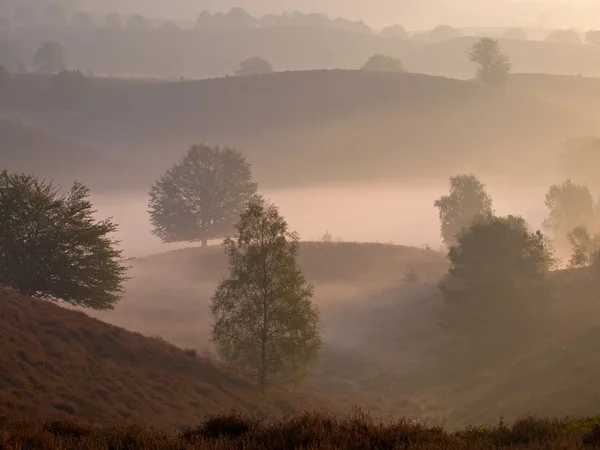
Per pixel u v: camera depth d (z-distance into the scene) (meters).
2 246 43.03
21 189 44.56
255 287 40.38
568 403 34.34
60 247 43.91
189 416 30.22
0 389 27.08
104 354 34.62
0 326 32.28
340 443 11.80
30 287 43.38
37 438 12.44
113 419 27.06
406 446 11.97
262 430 13.14
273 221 41.25
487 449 12.14
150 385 32.34
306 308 40.41
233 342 39.91
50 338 33.56
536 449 11.71
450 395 43.16
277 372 39.84
